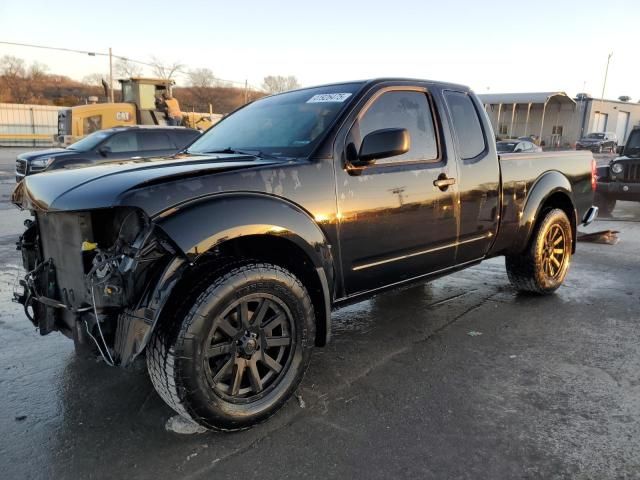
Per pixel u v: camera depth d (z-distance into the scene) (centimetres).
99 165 318
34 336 408
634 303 488
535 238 476
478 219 409
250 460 254
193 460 254
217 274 261
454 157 385
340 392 320
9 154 3073
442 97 389
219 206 258
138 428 281
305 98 372
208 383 259
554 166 495
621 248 739
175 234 242
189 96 7219
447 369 351
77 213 259
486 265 637
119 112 1770
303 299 290
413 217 354
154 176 259
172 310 255
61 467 249
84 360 365
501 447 262
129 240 251
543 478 239
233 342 269
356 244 323
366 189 323
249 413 274
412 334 414
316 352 381
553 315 455
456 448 262
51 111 4284
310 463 251
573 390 321
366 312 468
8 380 336
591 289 533
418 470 246
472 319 447
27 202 294
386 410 299
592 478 239
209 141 390
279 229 276
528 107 4356
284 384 289
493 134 434
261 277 270
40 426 284
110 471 246
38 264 308
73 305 275
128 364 243
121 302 245
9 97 6775
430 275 389
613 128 5356
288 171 291
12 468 248
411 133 362
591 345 390
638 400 308
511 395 315
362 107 335
